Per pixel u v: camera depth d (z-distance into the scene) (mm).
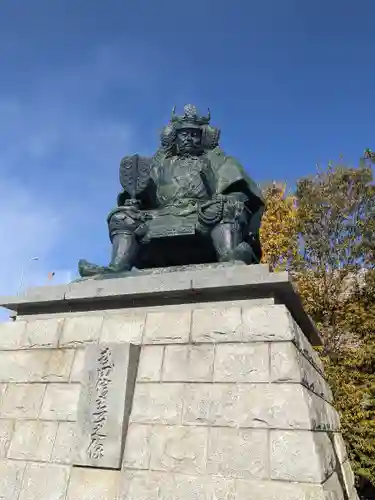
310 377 4551
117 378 4254
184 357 4270
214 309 4406
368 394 13789
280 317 4145
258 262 6656
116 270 5477
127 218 5734
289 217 19172
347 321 15484
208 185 6133
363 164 18047
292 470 3488
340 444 5895
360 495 14016
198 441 3830
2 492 4191
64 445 4238
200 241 5812
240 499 3490
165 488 3709
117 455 3961
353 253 16750
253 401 3855
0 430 4523
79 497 3934
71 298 5012
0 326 5184
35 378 4723
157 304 4766
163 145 6711
